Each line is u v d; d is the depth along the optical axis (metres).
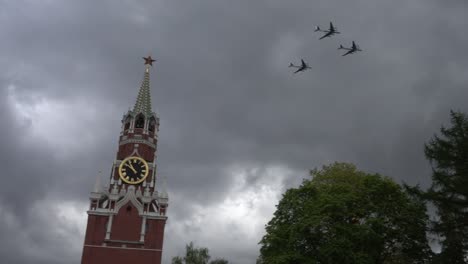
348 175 71.00
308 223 57.19
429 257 55.34
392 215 58.94
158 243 96.69
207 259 97.12
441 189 50.38
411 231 57.25
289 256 55.81
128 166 104.25
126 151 106.88
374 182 61.88
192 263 95.56
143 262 94.62
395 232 57.62
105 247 94.88
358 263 53.81
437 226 50.12
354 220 60.69
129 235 96.50
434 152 51.38
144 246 96.00
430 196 49.88
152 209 100.25
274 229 62.94
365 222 57.78
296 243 58.53
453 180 48.81
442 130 52.19
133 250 95.31
